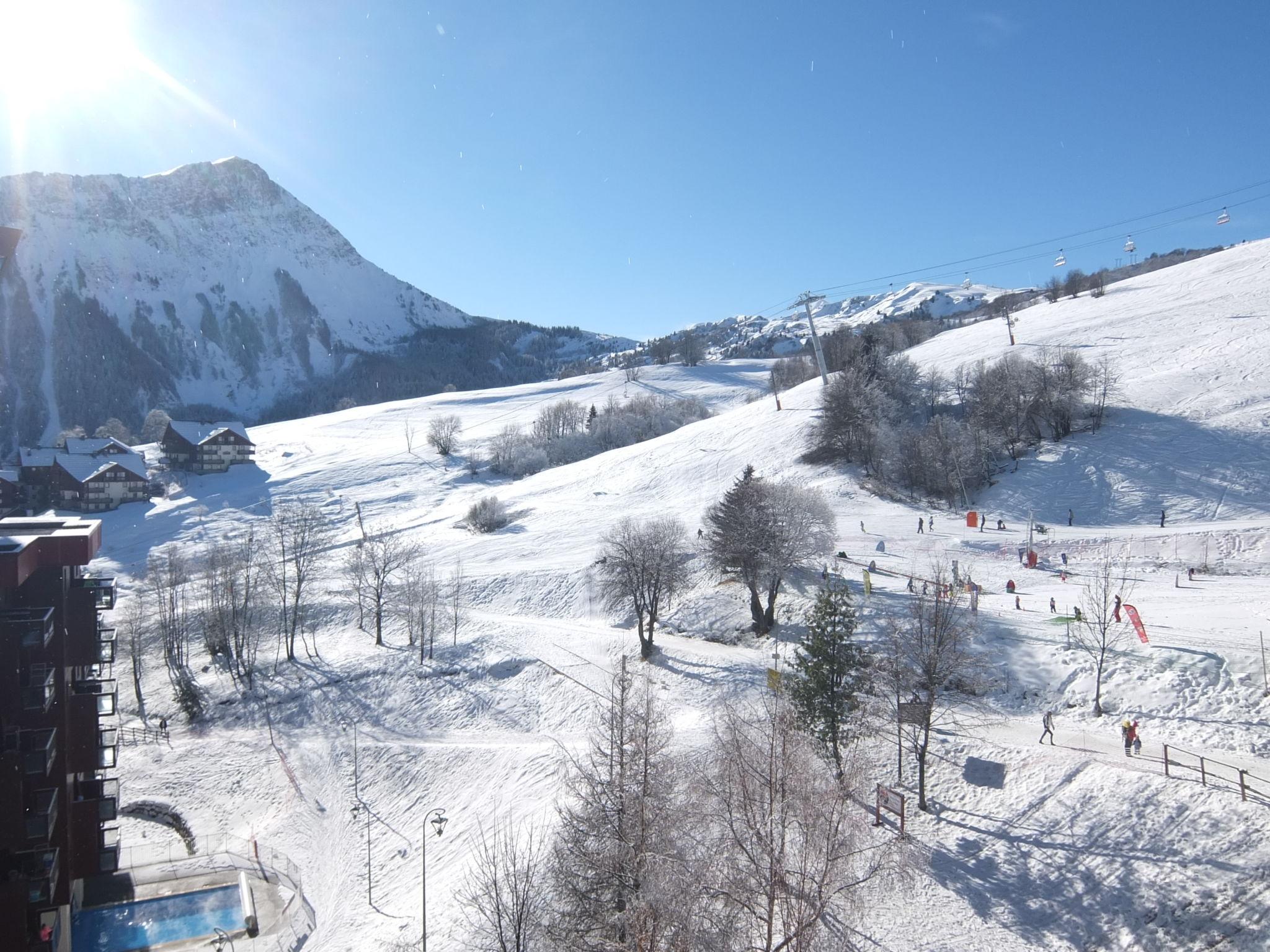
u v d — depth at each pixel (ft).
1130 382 340.18
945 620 120.98
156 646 260.83
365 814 168.45
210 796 182.60
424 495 454.81
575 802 123.24
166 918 136.15
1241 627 149.07
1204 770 108.17
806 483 321.52
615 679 143.02
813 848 80.12
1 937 90.63
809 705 117.29
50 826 100.07
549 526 342.23
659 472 390.21
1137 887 92.68
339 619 273.13
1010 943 89.76
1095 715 132.36
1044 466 294.05
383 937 121.39
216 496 477.36
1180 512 249.96
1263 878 87.76
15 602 108.17
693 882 74.90
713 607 227.20
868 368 380.78
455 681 215.31
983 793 116.98
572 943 80.94
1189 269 506.89
